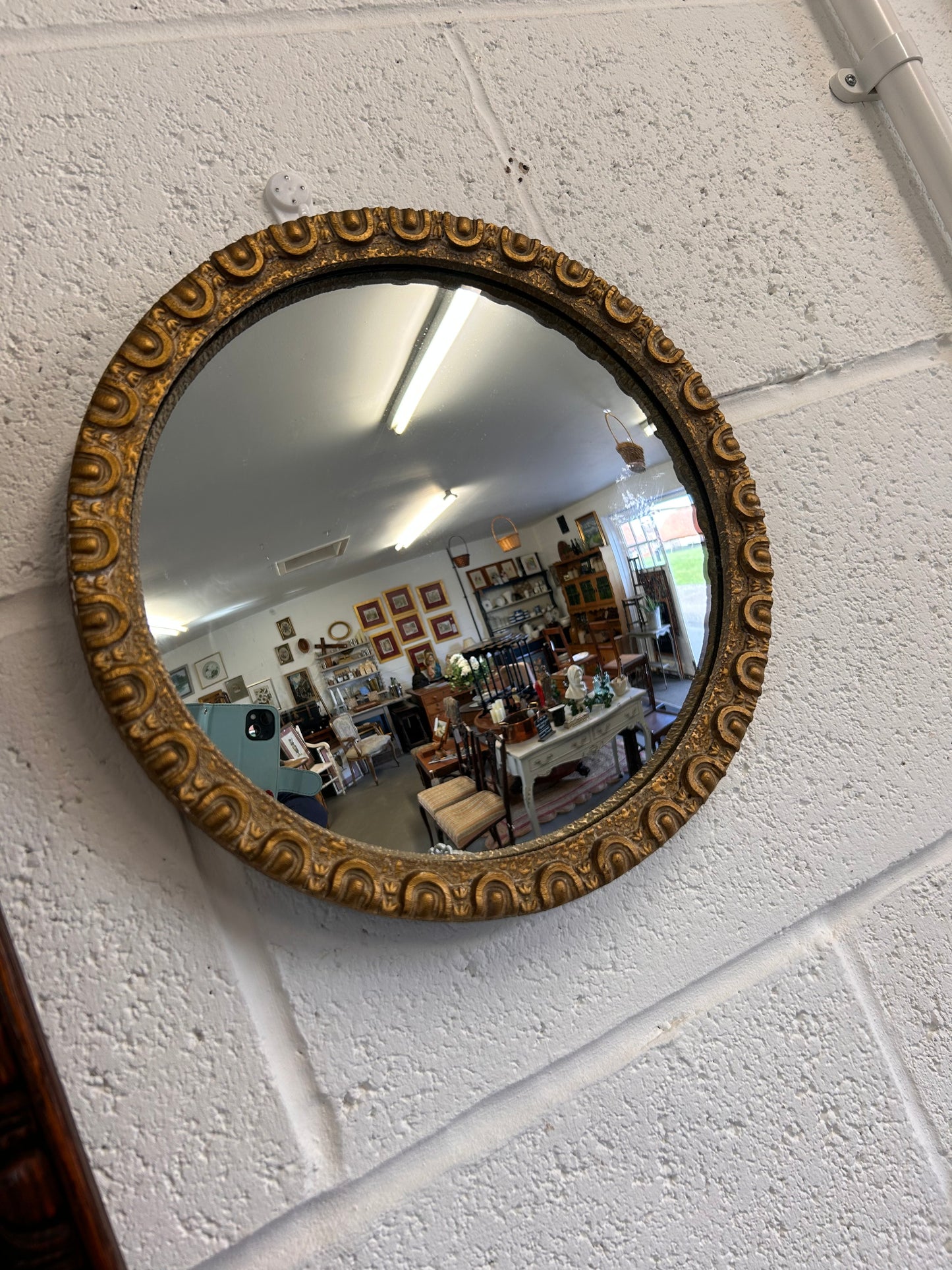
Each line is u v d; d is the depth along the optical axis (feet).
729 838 2.14
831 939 2.25
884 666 2.42
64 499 1.63
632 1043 1.96
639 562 2.05
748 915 2.12
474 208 2.15
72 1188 1.16
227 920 1.63
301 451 1.77
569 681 1.91
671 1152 1.94
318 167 2.00
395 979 1.74
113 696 1.43
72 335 1.69
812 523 2.39
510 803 1.78
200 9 1.96
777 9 2.72
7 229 1.69
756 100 2.60
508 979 1.84
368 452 1.84
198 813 1.46
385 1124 1.68
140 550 1.56
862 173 2.70
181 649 1.57
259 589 1.67
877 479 2.50
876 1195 2.15
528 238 2.03
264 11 2.03
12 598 1.57
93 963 1.53
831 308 2.54
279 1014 1.64
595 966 1.93
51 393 1.66
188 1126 1.55
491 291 2.02
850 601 2.40
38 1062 1.19
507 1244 1.75
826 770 2.29
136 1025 1.54
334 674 1.71
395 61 2.14
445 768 1.75
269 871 1.49
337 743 1.67
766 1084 2.08
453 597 1.84
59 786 1.55
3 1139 1.14
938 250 2.74
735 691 2.04
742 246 2.46
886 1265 2.12
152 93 1.87
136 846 1.58
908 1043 2.28
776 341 2.44
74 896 1.53
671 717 1.98
